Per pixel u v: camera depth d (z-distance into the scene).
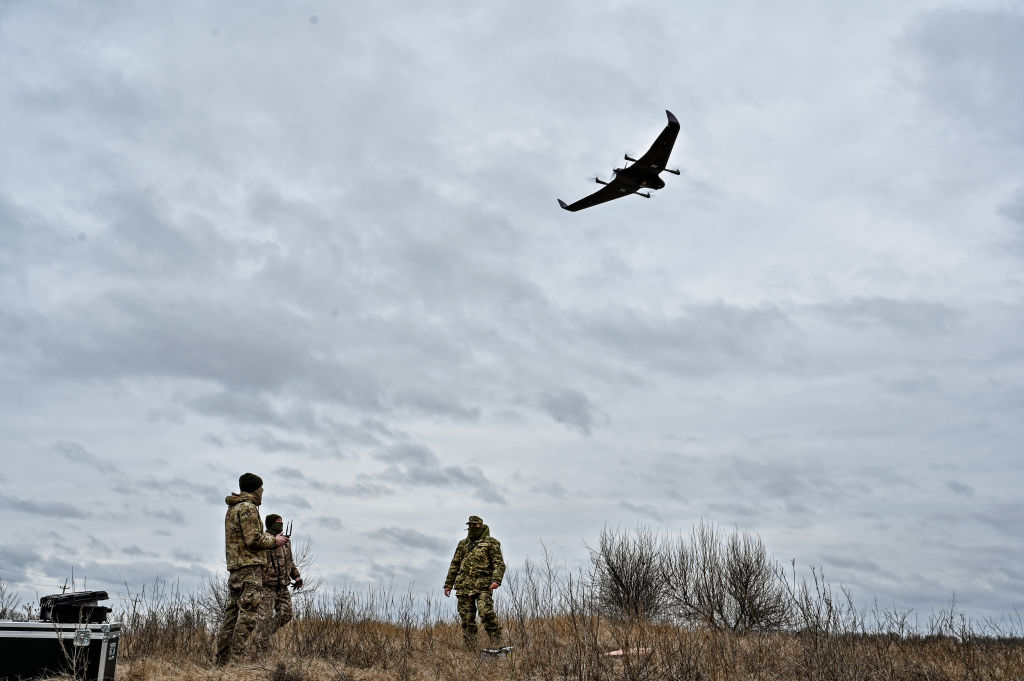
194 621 9.27
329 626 8.84
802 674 8.19
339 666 7.78
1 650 6.14
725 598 13.16
